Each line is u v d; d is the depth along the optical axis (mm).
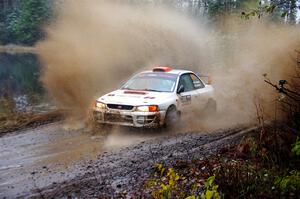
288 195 4770
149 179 5922
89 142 8406
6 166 6770
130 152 7500
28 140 8609
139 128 9594
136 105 9062
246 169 5555
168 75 10547
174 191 5266
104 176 6137
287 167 5785
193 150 7492
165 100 9422
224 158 6629
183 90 10227
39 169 6578
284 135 6434
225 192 4891
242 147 6926
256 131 8219
